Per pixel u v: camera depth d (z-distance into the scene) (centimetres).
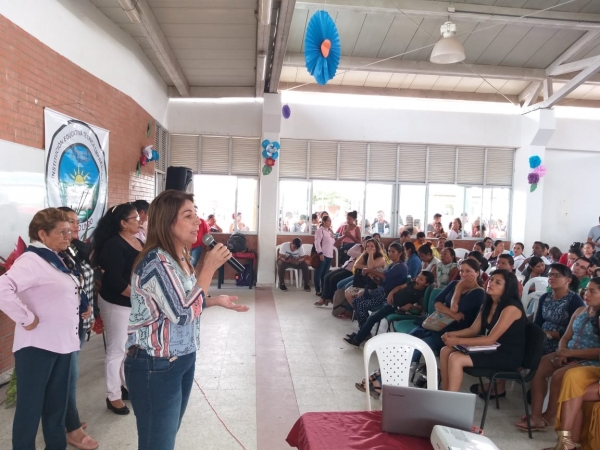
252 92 870
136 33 595
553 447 287
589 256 647
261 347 477
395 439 171
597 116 1009
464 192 972
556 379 300
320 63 370
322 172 934
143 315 166
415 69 852
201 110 879
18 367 221
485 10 711
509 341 313
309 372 409
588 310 316
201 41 627
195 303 165
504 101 985
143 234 379
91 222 480
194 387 367
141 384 165
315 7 698
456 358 309
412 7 696
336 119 920
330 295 690
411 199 959
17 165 348
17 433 220
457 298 384
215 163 900
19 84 351
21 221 354
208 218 899
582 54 845
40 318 221
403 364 252
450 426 170
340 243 909
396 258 539
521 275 643
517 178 974
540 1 708
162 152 830
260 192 876
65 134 423
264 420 313
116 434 283
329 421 186
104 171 512
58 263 228
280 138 920
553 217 1005
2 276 211
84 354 428
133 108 620
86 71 471
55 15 407
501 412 342
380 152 945
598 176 1002
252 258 844
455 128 947
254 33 597
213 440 284
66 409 237
